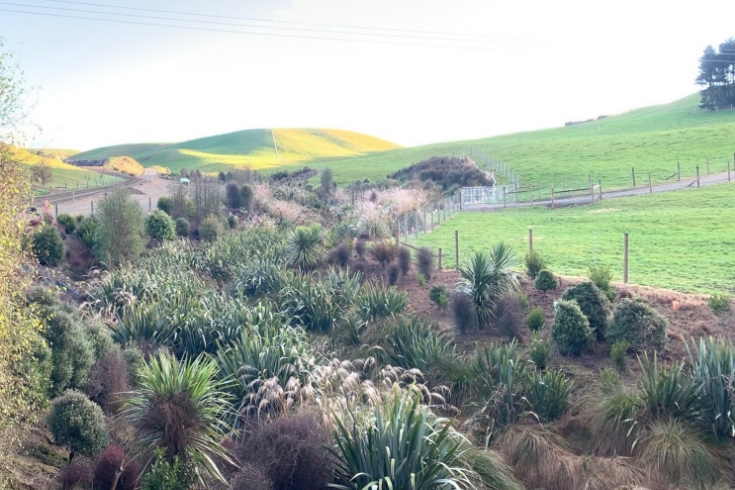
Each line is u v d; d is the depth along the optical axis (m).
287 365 12.25
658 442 10.22
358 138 190.12
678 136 70.25
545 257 24.67
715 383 11.08
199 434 9.27
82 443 9.64
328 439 9.17
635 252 24.34
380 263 24.16
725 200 35.78
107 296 19.09
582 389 12.89
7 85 8.24
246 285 22.61
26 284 8.66
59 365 11.11
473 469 9.27
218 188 39.72
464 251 27.25
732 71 100.75
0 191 8.19
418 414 8.70
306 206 40.69
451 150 101.88
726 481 9.78
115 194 27.06
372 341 15.41
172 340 15.84
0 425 8.48
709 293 17.11
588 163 64.06
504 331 16.14
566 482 9.86
